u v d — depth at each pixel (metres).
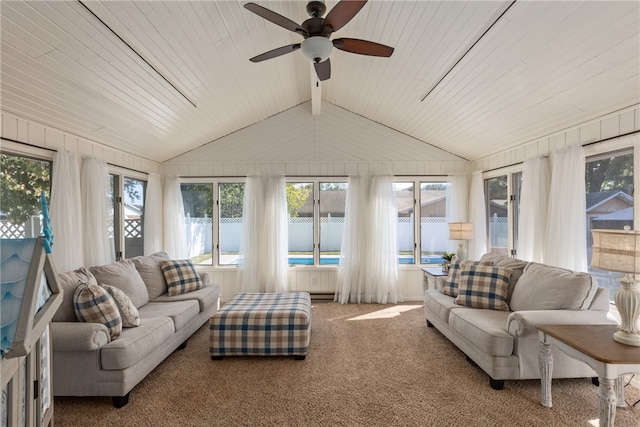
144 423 2.10
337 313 4.50
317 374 2.75
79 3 1.97
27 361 1.10
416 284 5.32
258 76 3.78
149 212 4.80
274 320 3.03
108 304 2.46
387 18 2.75
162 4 2.21
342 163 5.30
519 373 2.45
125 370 2.29
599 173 3.08
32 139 2.94
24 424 1.08
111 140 3.86
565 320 2.40
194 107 3.86
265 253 5.21
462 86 3.33
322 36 2.22
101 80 2.74
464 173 5.32
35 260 1.08
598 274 3.09
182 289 3.85
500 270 3.26
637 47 2.11
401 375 2.72
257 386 2.56
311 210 5.36
